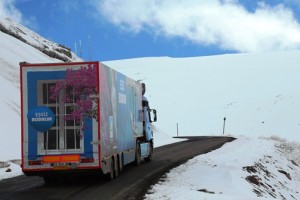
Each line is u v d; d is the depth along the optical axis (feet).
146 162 81.82
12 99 118.83
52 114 51.16
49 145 51.24
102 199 43.01
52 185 54.13
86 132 51.03
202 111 315.37
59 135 51.21
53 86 51.44
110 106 55.93
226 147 118.21
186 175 60.59
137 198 43.06
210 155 92.79
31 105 51.60
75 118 51.01
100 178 56.13
